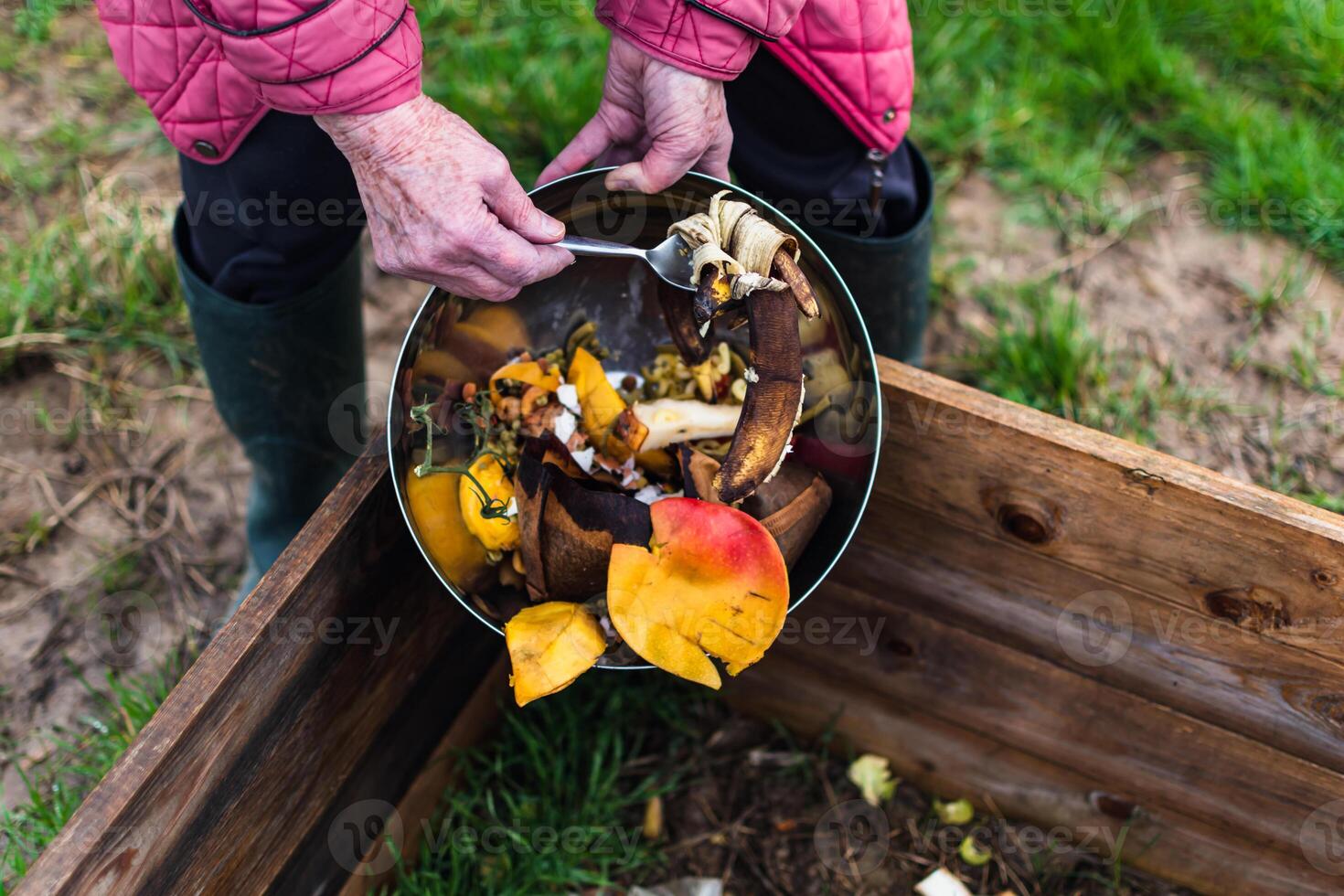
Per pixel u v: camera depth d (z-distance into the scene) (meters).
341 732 1.26
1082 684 1.38
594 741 1.66
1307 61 2.34
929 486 1.27
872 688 1.57
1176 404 1.94
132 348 2.07
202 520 1.89
